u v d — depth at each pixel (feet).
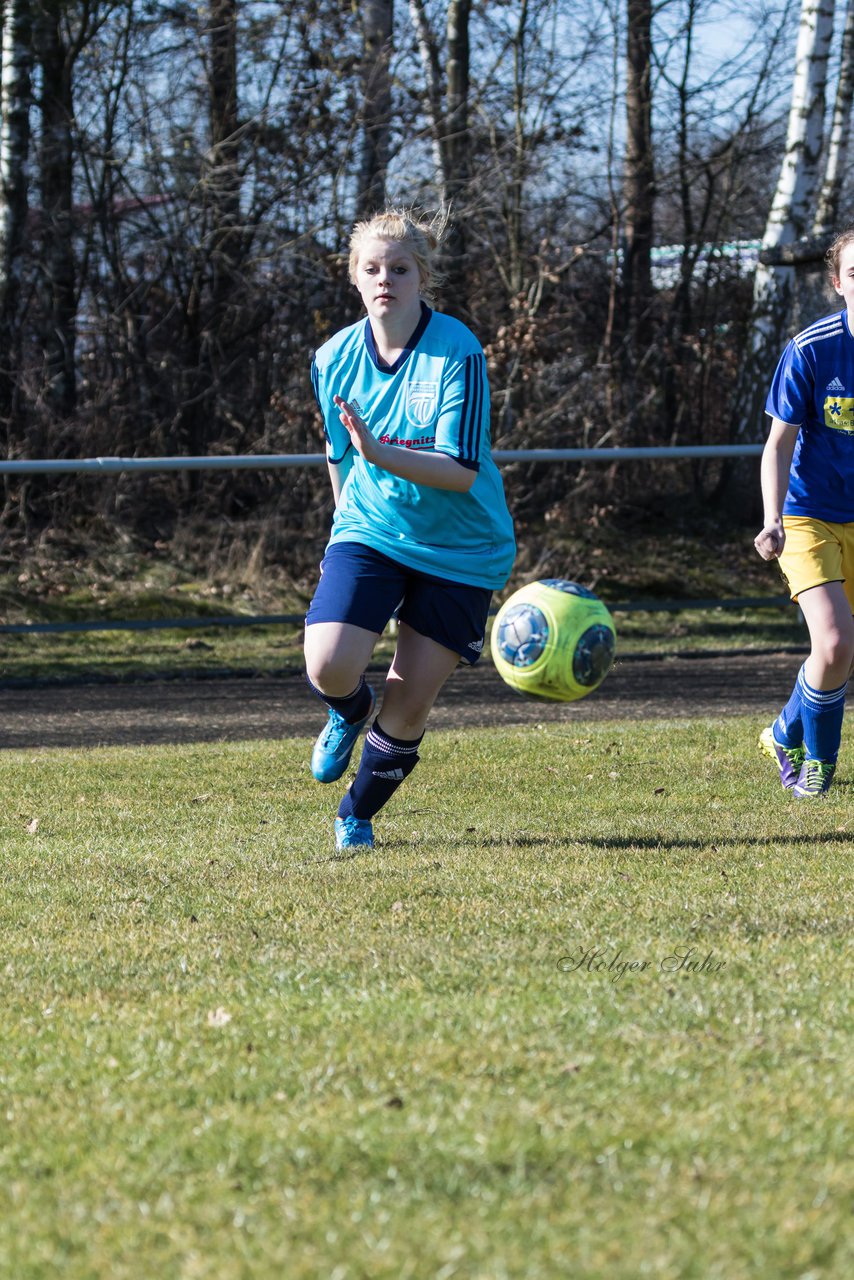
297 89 139.13
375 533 37.42
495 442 128.88
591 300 162.09
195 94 143.23
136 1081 20.71
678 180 173.88
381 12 138.72
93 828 43.57
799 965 25.48
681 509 134.72
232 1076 20.62
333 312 138.00
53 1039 22.81
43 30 134.82
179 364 134.31
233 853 38.63
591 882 33.19
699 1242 15.17
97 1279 14.90
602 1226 15.58
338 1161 17.43
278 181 138.72
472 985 24.75
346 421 34.14
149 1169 17.53
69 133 135.64
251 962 27.04
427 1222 15.74
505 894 32.12
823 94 134.72
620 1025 22.24
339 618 36.88
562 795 47.52
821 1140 17.79
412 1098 19.43
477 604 37.55
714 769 51.93
